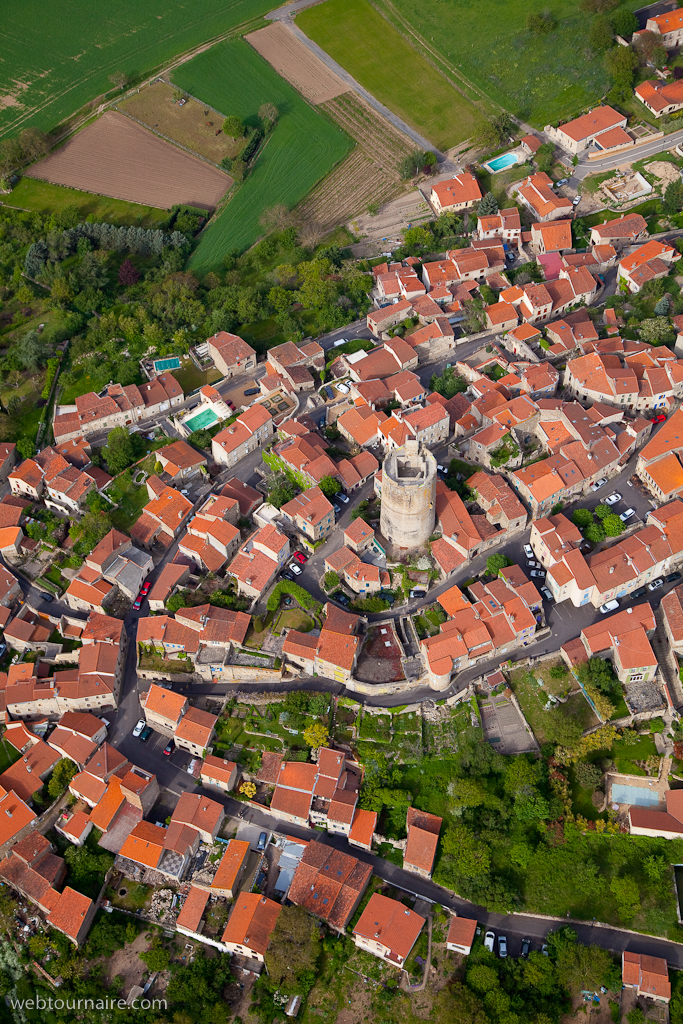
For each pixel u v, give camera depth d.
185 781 190.88
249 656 195.88
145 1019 164.88
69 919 173.62
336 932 170.88
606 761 178.50
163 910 176.25
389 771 182.38
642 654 181.75
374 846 179.25
